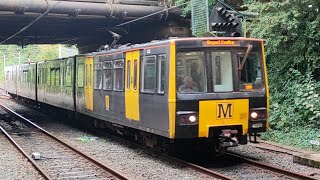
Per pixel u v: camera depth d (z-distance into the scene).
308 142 13.54
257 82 11.48
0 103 36.78
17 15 19.19
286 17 14.91
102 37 27.61
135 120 12.96
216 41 11.13
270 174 10.08
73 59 20.16
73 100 20.19
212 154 12.54
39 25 23.31
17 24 22.73
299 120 15.11
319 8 14.73
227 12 13.95
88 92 17.72
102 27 24.11
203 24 18.92
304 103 14.59
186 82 10.88
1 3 18.03
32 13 19.19
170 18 22.25
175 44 10.83
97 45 30.33
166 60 11.01
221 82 11.12
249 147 13.64
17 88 36.69
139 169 10.80
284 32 16.12
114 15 20.69
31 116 26.02
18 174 10.44
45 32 25.78
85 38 28.06
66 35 26.70
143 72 12.39
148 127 12.10
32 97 30.20
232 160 11.80
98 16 20.61
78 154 12.99
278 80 16.73
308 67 15.56
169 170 10.62
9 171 10.76
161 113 11.29
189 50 10.92
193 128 10.83
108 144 14.99
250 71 11.43
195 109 10.85
